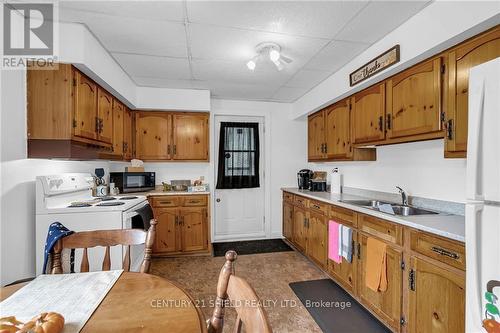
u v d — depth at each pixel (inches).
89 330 28.7
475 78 43.9
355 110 102.4
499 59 40.3
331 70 107.7
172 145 139.2
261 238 163.6
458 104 60.9
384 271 72.0
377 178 107.6
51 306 33.5
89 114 85.0
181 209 132.9
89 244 50.0
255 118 162.6
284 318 78.2
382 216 72.8
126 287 39.0
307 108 139.7
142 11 67.0
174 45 86.0
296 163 167.5
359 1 62.9
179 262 124.8
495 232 41.0
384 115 85.8
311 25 73.7
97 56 82.7
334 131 118.8
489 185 41.8
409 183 91.2
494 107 41.0
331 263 102.0
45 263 55.3
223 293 32.1
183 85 128.6
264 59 97.0
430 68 68.3
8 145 66.3
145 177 136.8
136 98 129.0
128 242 51.2
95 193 106.7
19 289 38.3
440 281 55.7
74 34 73.2
